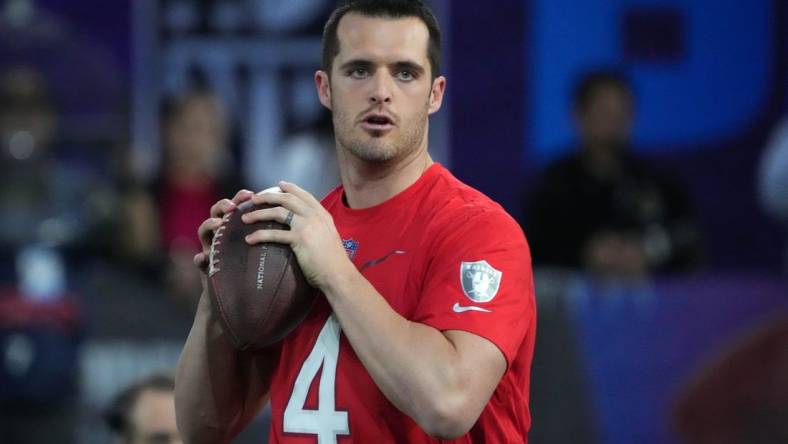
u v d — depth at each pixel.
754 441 22.16
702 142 27.86
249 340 10.98
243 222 11.13
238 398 12.47
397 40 11.32
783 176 27.64
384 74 11.34
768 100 28.23
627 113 26.19
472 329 10.71
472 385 10.48
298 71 26.97
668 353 22.38
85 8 26.97
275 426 11.76
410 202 11.73
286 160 26.66
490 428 11.59
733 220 27.81
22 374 21.91
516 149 27.38
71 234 23.12
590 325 22.34
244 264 10.94
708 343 22.41
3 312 22.11
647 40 27.88
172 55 26.94
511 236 11.34
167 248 24.19
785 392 22.12
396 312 10.98
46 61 26.58
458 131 27.48
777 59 28.34
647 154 27.83
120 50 26.92
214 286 11.02
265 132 26.81
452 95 27.47
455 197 11.70
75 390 22.09
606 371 22.25
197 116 24.77
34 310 22.22
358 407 11.15
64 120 26.36
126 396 16.67
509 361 10.87
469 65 27.53
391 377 10.41
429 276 11.23
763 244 27.73
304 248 10.78
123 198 23.94
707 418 22.27
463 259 11.07
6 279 22.36
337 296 10.68
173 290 22.78
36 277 22.44
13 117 23.52
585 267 25.11
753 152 27.97
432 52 11.61
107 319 22.44
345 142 11.48
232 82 26.92
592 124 25.95
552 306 22.41
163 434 16.27
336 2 26.97
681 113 27.88
